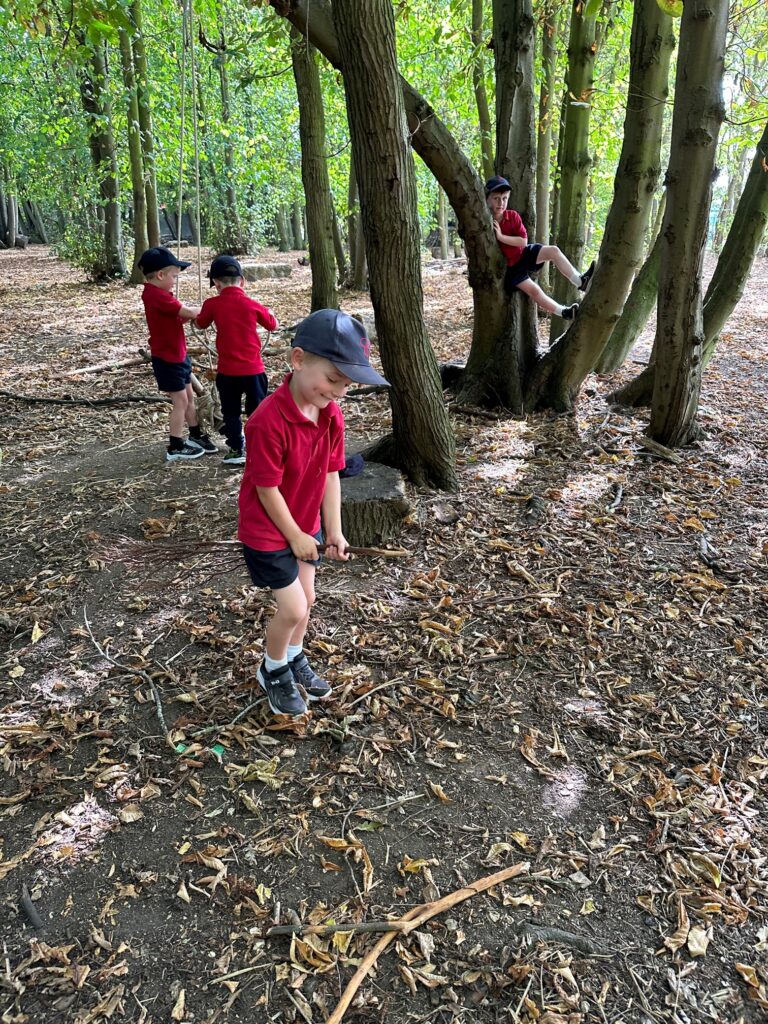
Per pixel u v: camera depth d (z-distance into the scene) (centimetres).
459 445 505
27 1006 163
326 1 420
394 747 240
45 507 429
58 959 174
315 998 165
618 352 664
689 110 399
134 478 473
